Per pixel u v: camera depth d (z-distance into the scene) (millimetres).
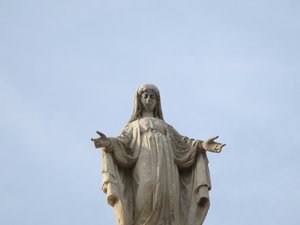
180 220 28312
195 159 29250
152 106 30359
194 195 28672
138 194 28016
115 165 28609
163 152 28688
